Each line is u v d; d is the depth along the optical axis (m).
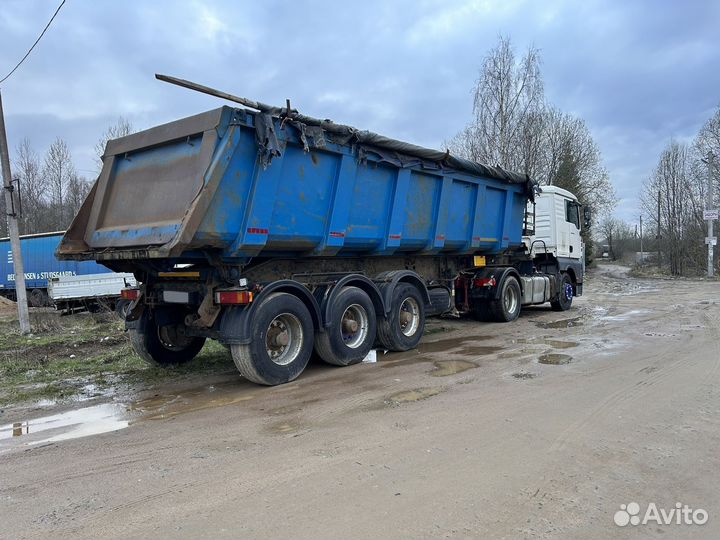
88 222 7.30
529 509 3.24
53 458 4.32
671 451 4.10
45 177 41.06
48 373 7.66
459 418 4.97
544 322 11.80
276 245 6.87
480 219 10.86
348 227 7.75
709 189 33.31
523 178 11.91
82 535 3.07
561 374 6.61
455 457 4.04
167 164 6.47
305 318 6.86
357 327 7.74
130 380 7.17
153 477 3.87
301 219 7.02
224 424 5.07
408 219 8.93
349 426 4.85
